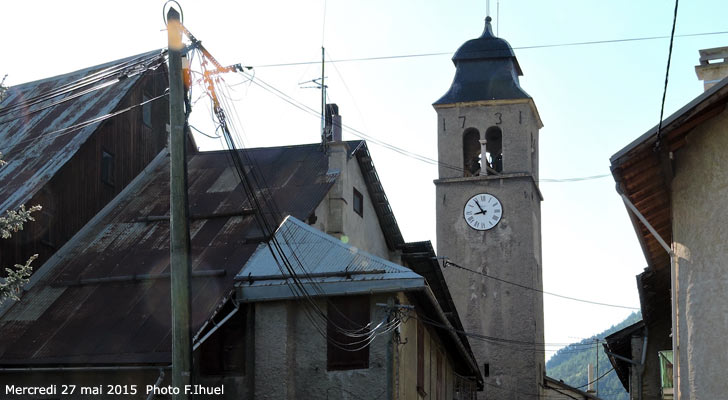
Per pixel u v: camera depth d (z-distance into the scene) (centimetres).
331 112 4072
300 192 3478
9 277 2523
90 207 3562
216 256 3075
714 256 2039
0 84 2558
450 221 6306
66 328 2923
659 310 3600
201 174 3706
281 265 2947
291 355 2855
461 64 6662
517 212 6238
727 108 2038
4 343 2902
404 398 2930
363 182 3897
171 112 2012
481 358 6016
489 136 6600
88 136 3600
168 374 2739
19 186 3441
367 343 2822
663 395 3198
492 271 6175
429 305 3067
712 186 2059
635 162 2141
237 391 2839
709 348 2028
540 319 6347
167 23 2033
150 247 3309
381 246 4038
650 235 2545
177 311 1956
